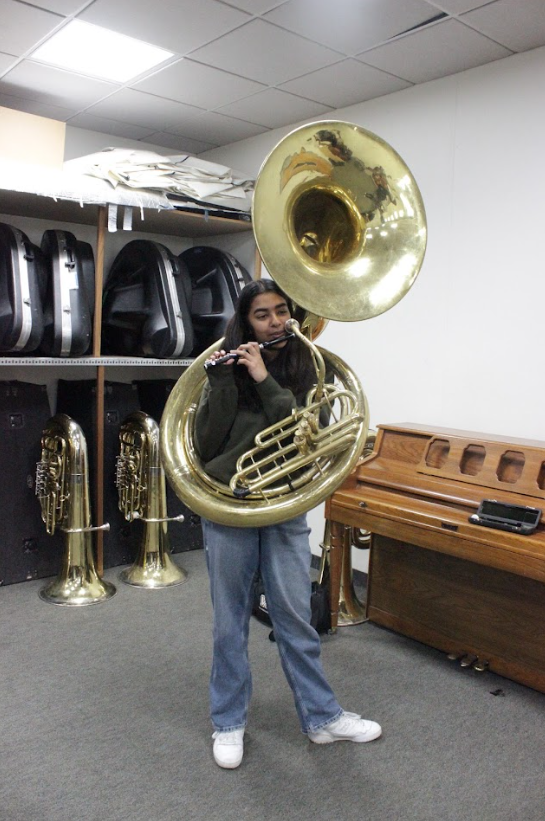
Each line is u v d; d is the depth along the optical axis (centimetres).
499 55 279
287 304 183
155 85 324
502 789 187
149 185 337
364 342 345
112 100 346
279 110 355
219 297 376
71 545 315
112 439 355
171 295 346
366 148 173
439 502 245
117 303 356
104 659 256
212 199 363
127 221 332
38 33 271
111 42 278
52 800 178
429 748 205
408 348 325
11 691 231
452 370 308
